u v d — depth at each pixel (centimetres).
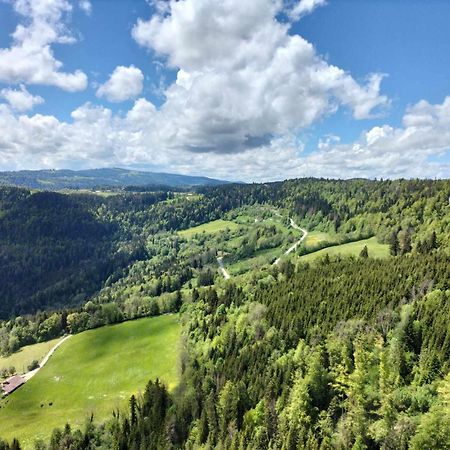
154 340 19925
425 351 10231
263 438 10356
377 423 8988
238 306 18112
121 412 14088
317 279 17238
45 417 14800
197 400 13188
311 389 10650
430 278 14062
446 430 8025
